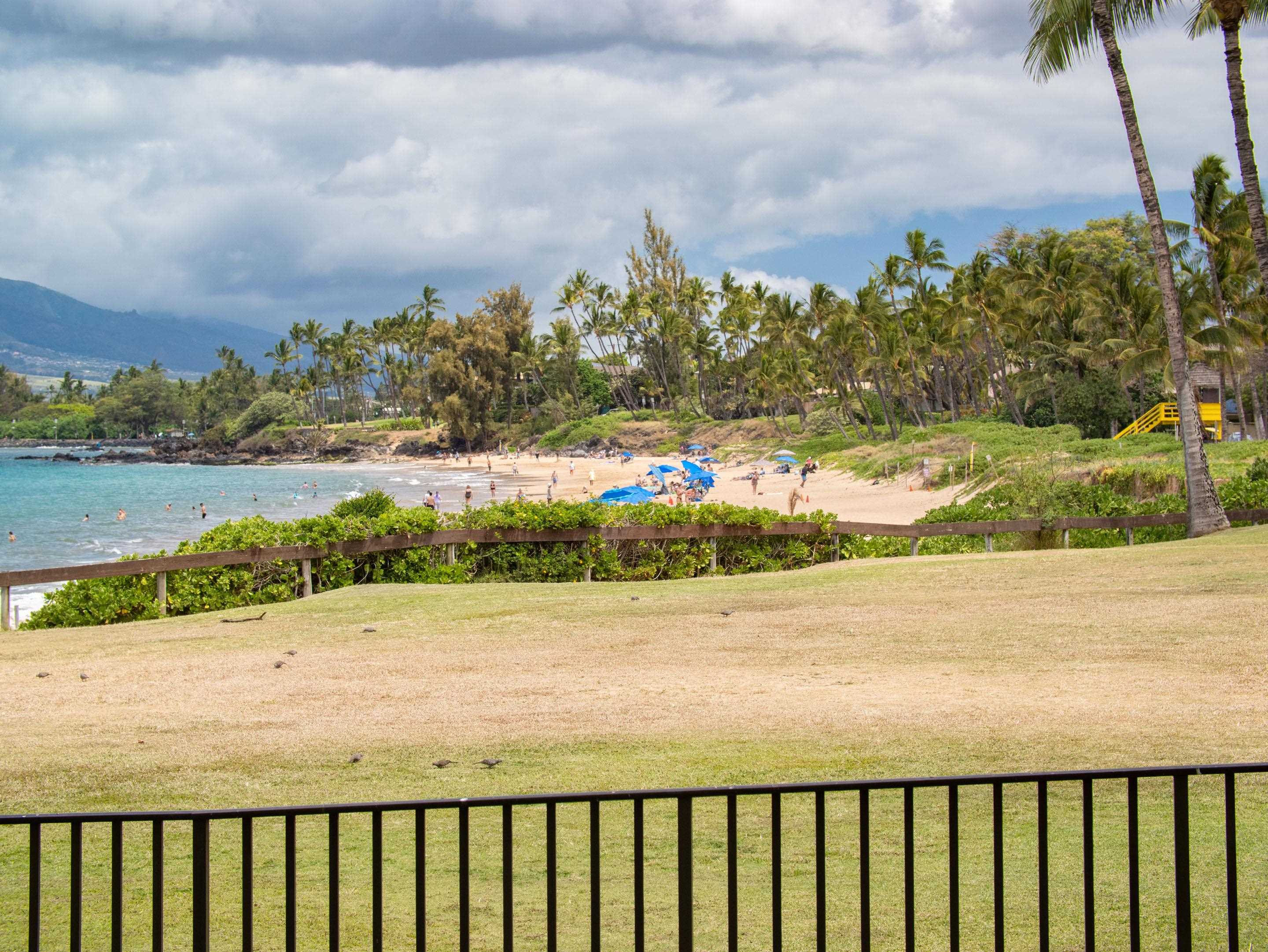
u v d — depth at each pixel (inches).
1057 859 212.4
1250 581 527.8
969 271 2881.4
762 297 4200.3
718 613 521.0
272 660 441.1
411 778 276.4
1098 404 2411.4
